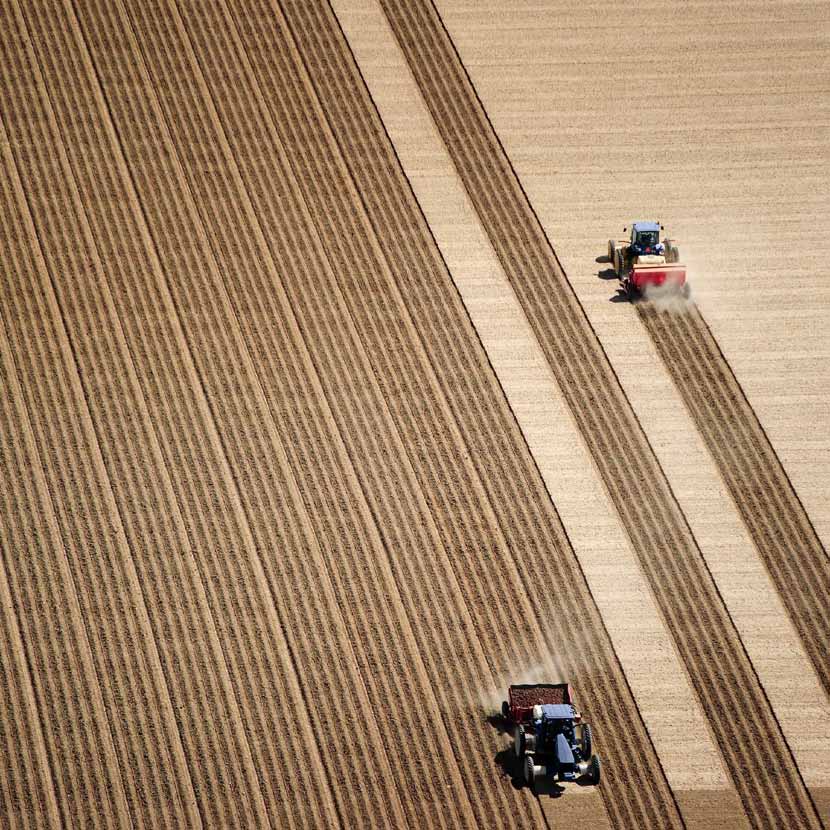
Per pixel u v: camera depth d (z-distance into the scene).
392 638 100.00
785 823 88.38
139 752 91.12
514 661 98.69
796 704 96.31
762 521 110.81
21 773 89.38
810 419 120.12
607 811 88.62
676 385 123.56
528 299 132.38
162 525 107.62
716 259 137.75
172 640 98.75
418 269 135.00
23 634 98.50
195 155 145.88
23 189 140.12
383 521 109.38
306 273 133.38
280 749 91.88
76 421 116.12
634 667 98.69
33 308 127.06
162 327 126.12
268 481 112.12
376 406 119.88
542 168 148.62
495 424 118.81
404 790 89.69
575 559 107.12
